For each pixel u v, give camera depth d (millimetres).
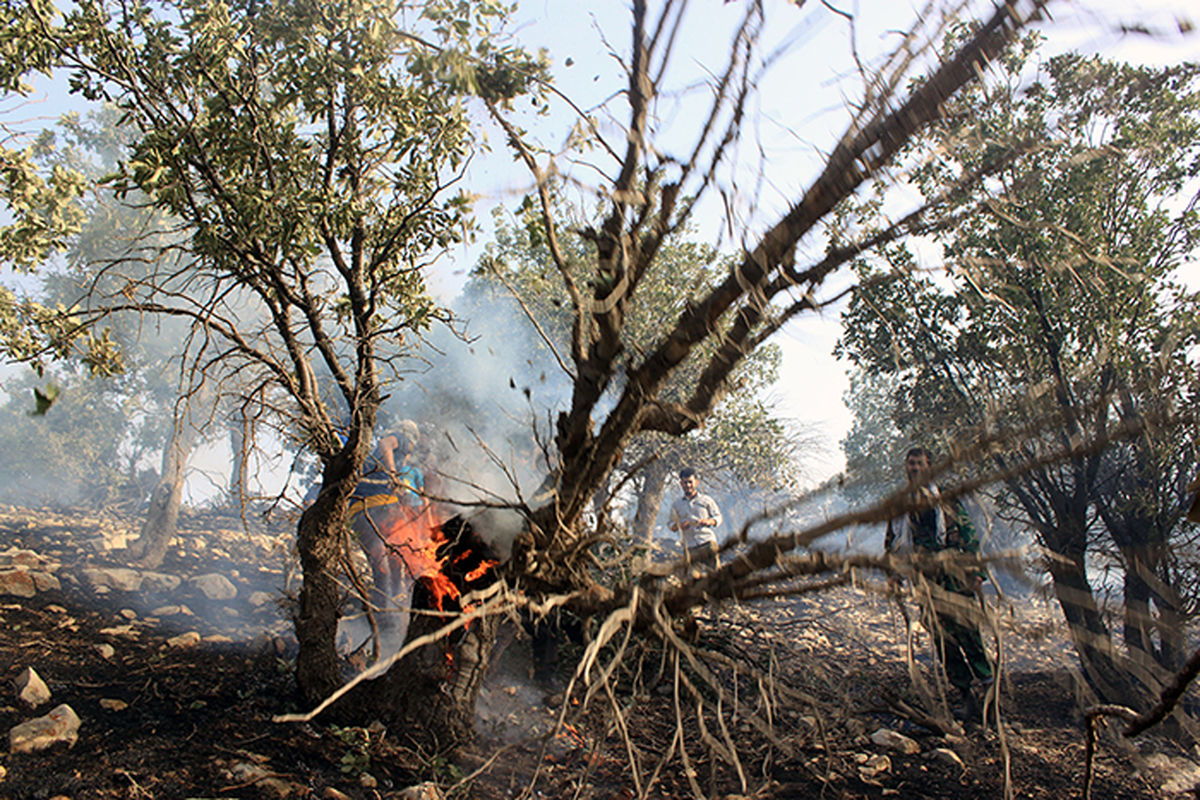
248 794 3025
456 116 3543
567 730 4078
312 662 3857
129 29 3721
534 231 2836
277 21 3637
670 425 2693
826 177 2287
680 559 2643
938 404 5148
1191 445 4340
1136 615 2178
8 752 3053
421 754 3561
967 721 4531
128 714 3574
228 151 3584
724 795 3598
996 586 2203
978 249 4477
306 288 3924
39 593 5090
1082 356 4508
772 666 2727
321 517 3895
